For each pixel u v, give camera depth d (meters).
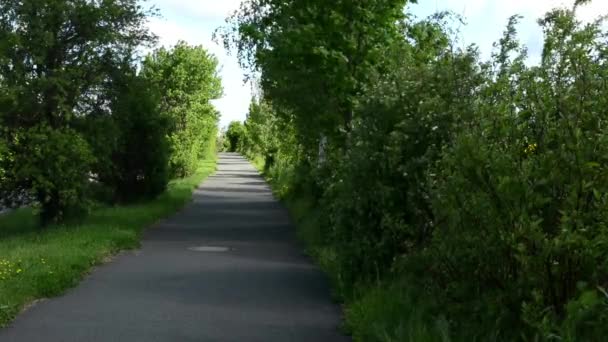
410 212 9.22
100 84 18.20
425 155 8.91
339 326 8.48
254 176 51.53
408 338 6.72
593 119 5.72
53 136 17.22
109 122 18.48
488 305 6.04
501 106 6.20
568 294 5.63
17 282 9.61
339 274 10.24
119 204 24.64
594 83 5.82
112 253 14.12
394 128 9.45
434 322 6.88
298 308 9.45
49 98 17.61
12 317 8.48
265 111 44.78
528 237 5.52
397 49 12.32
